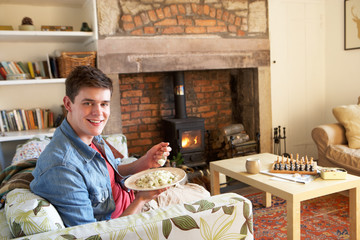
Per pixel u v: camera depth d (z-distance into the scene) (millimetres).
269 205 2693
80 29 3088
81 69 1092
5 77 2943
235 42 3574
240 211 1068
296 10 4000
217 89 4219
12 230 929
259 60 3727
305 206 2660
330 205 2658
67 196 1019
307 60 4152
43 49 3213
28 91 3166
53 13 3215
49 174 1023
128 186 1273
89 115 1098
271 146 3926
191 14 3346
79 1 3094
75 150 1123
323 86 4297
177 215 993
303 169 2119
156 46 3213
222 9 3484
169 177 1313
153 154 1515
